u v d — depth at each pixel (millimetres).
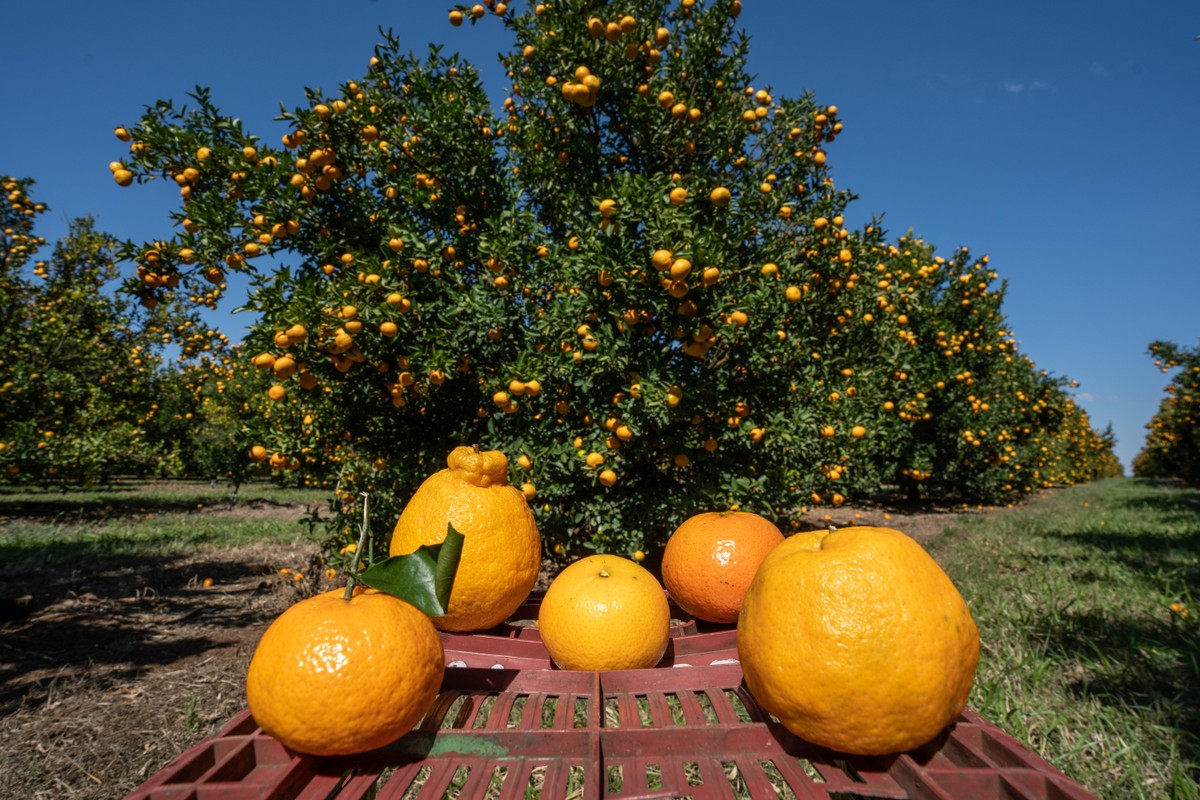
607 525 4160
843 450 5445
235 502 14227
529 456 4047
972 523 10727
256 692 1347
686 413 3848
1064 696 3000
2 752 2783
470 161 4539
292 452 4691
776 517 4547
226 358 12477
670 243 3418
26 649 4176
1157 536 8555
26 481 8828
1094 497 18844
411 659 1387
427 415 4582
